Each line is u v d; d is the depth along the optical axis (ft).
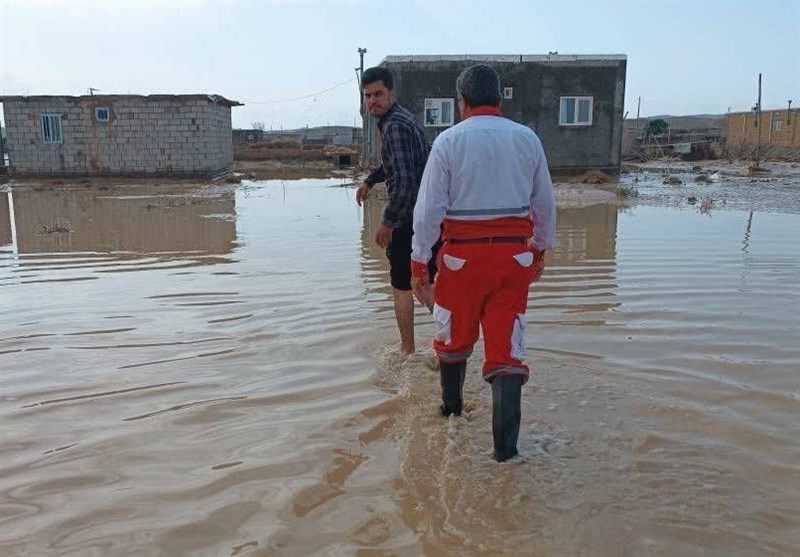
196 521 8.84
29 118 93.20
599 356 15.39
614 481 9.91
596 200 59.57
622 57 89.10
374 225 41.73
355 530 8.66
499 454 10.48
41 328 18.16
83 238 36.42
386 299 21.03
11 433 11.60
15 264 28.30
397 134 14.39
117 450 10.90
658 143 196.54
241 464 10.41
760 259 27.94
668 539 8.50
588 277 24.44
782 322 18.22
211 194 71.05
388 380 14.01
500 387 10.49
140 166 94.99
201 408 12.56
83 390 13.57
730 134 208.95
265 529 8.66
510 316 10.78
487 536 8.55
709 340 16.61
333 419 12.05
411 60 88.53
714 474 10.11
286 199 63.46
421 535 8.57
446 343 11.53
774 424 11.85
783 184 80.74
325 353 15.75
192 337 17.13
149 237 36.68
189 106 93.56
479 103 11.03
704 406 12.59
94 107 93.25
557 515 9.03
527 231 10.89
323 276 24.89
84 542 8.41
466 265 10.76
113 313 19.66
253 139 213.46
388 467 10.34
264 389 13.51
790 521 8.90
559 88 89.66
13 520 8.92
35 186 85.51
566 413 12.27
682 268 26.02
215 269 26.63
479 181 10.56
